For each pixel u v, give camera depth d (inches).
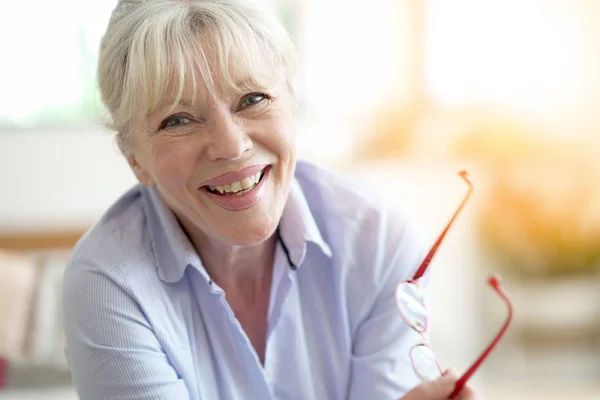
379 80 120.6
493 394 103.0
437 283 115.9
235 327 45.7
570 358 112.6
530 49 115.3
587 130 114.9
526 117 115.4
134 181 115.6
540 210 114.3
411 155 117.3
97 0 114.2
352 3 119.5
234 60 40.4
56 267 95.4
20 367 87.0
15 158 113.1
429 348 41.3
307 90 120.1
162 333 44.3
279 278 47.3
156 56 39.9
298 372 48.0
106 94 43.7
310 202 50.3
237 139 41.0
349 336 48.7
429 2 118.5
